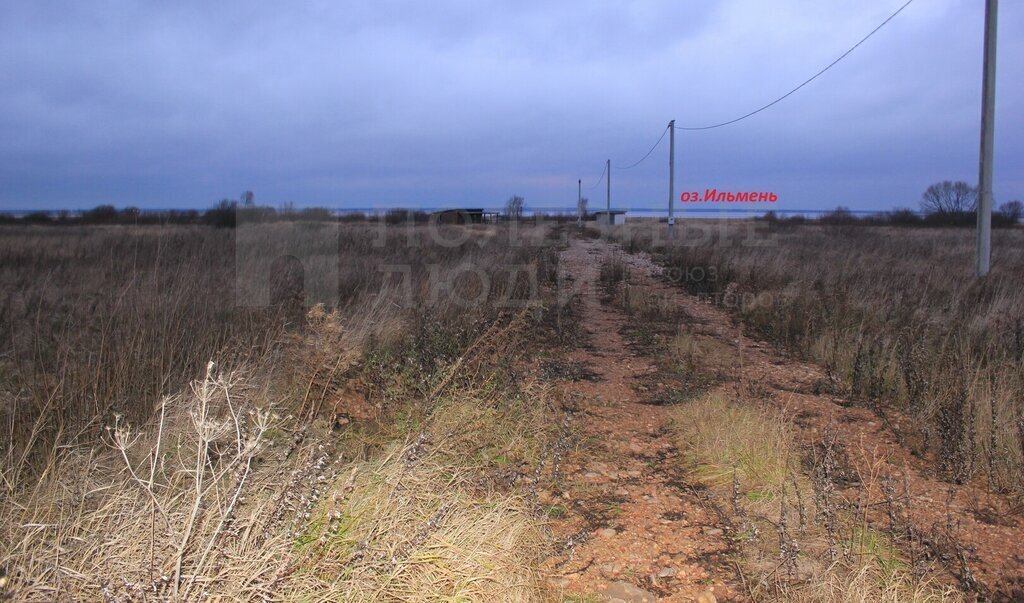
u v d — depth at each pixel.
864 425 5.29
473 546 2.91
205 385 2.39
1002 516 3.74
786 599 2.84
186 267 7.51
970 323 7.77
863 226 36.50
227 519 2.37
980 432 4.52
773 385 6.47
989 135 12.01
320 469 2.90
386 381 5.07
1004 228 36.59
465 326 6.59
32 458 3.34
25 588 2.15
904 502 3.79
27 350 4.80
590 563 3.22
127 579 2.12
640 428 5.21
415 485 3.26
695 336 8.89
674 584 3.06
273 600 2.27
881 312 8.84
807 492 3.85
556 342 8.23
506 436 4.59
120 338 4.74
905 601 2.81
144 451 3.37
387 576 2.55
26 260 11.86
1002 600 2.90
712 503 3.87
